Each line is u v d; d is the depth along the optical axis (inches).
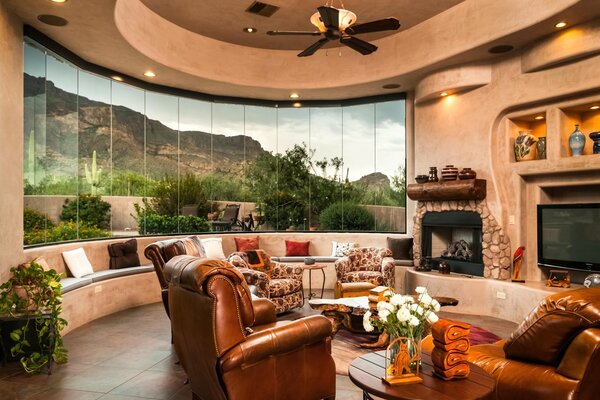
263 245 327.9
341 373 145.2
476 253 246.1
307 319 110.2
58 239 223.5
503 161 233.8
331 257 309.7
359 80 285.1
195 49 272.8
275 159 365.7
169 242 165.8
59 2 171.3
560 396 76.1
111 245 251.9
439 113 267.9
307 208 358.6
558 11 178.1
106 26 196.4
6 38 170.4
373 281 217.3
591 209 196.7
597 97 193.0
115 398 123.3
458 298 234.1
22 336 150.2
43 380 136.8
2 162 164.9
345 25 169.0
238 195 360.8
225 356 93.5
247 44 291.7
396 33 266.2
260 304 130.3
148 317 220.5
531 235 227.0
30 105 201.2
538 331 83.4
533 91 213.3
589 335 76.0
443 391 79.1
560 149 206.8
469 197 237.9
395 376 83.4
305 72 299.6
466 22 223.1
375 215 338.3
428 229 278.5
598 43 183.5
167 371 144.9
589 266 195.6
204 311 95.8
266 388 100.5
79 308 202.2
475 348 104.7
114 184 273.4
